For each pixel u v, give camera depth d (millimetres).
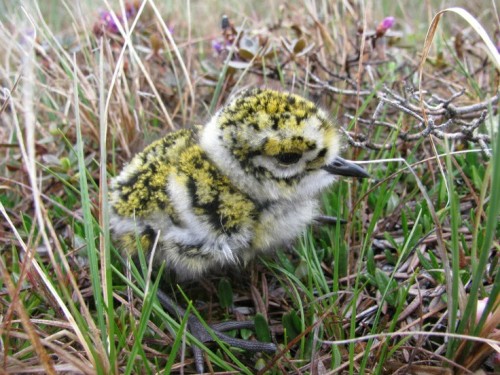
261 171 123
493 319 93
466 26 252
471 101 171
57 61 204
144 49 198
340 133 137
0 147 175
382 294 118
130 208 127
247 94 129
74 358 95
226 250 122
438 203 142
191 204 121
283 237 131
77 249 130
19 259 141
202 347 104
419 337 107
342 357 107
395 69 195
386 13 267
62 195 165
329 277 135
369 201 151
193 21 257
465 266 122
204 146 127
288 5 230
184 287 135
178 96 195
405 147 160
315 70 196
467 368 97
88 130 178
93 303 130
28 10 172
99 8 230
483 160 152
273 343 114
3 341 109
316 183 130
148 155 134
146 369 100
